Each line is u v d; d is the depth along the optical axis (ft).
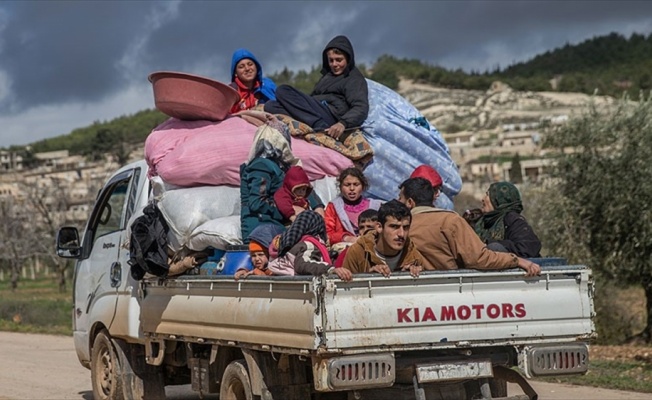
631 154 60.75
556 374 23.88
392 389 23.22
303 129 30.76
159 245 29.40
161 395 34.65
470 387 23.85
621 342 62.90
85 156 615.16
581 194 62.54
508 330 23.36
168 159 29.48
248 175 27.68
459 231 23.98
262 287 23.86
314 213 24.98
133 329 32.53
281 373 24.44
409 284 22.35
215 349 26.96
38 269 256.52
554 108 631.97
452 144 501.15
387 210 23.25
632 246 60.75
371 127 31.14
